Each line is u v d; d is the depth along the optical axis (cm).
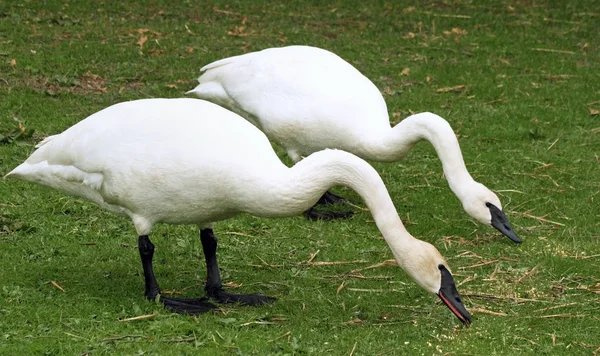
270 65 1312
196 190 919
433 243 1205
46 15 2123
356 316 972
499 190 1390
